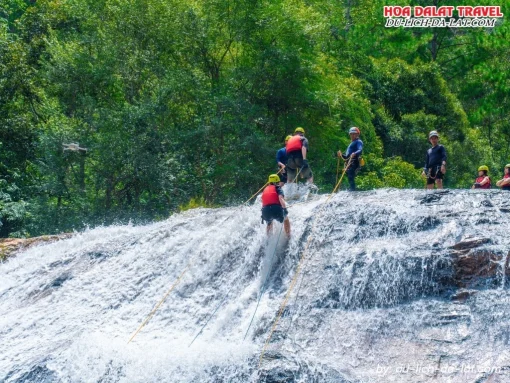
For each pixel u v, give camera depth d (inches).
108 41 1073.5
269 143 1023.6
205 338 471.8
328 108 1090.1
